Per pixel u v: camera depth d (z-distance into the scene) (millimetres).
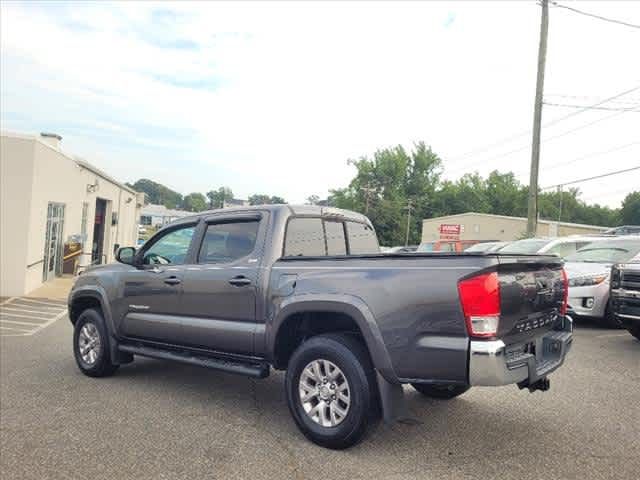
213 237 5266
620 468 3756
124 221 31344
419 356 3656
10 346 8242
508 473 3668
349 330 4383
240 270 4809
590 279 9266
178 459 3928
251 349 4672
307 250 4996
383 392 3820
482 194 81938
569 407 5121
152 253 5848
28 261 14594
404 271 3803
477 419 4770
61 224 18453
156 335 5562
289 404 4297
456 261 3613
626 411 5012
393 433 4422
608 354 7430
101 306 6211
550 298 4250
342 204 81500
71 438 4352
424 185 80500
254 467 3781
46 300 13852
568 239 12047
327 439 4043
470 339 3494
